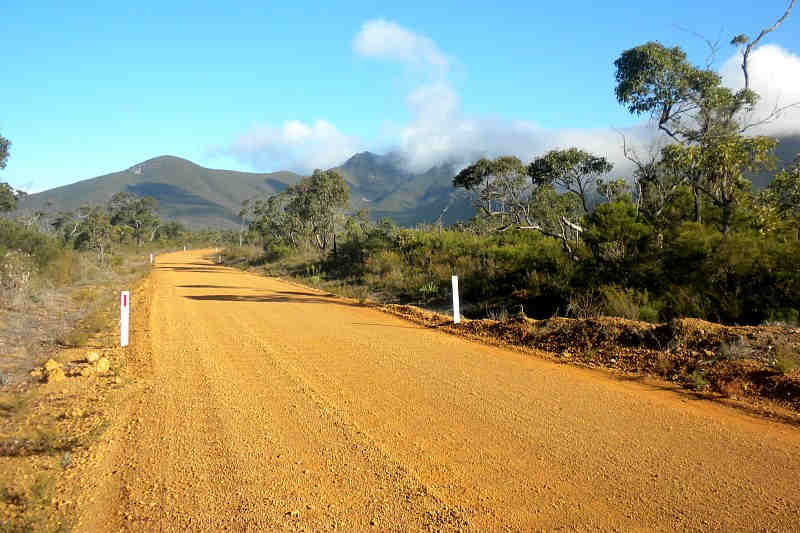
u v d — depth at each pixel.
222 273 37.19
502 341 9.81
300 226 49.88
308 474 4.42
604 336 8.70
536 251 16.12
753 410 5.72
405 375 7.52
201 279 29.81
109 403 6.39
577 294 12.42
